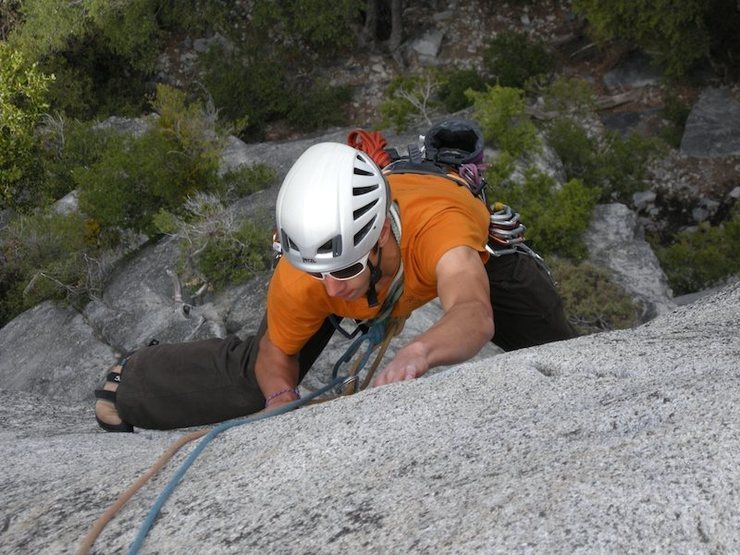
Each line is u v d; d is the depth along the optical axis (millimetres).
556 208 13180
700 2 17406
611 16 17766
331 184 2186
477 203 2668
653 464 1431
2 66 13219
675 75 19391
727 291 2730
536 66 20328
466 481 1555
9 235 13719
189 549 1591
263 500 1695
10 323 12844
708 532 1290
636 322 12070
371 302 2383
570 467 1485
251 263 11758
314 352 2951
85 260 13148
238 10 21750
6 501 1983
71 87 20969
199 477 1854
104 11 19766
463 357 2141
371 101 21219
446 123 2867
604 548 1288
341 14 19766
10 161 13562
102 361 11523
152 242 13453
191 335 11266
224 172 15062
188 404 2811
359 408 1968
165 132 13352
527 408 1811
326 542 1492
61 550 1672
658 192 17797
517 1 21406
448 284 2256
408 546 1409
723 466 1388
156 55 21219
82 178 13422
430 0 21922
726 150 18125
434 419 1842
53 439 2637
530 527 1356
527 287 3078
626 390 1796
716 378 1710
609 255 13328
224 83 20938
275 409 2209
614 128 19188
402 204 2389
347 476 1697
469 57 21203
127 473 1973
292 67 21516
